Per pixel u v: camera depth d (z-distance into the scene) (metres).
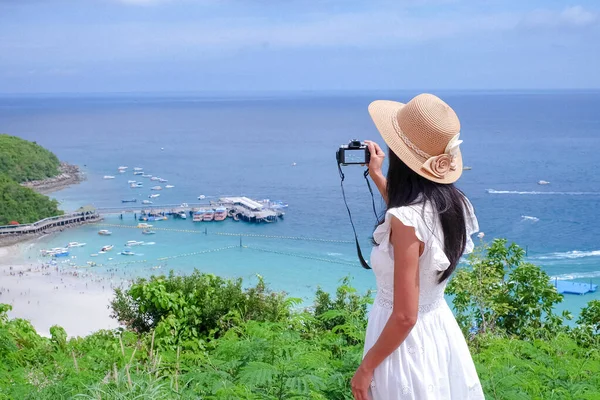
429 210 2.57
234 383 4.23
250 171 191.62
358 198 136.12
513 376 4.31
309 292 62.19
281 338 4.82
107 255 84.81
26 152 175.25
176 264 78.81
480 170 170.00
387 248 2.65
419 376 2.64
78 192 156.38
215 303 10.62
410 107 2.68
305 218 113.31
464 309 9.84
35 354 7.57
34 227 100.31
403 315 2.54
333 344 5.37
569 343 5.84
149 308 11.15
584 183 147.00
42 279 71.06
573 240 89.62
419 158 2.62
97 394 3.92
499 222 103.94
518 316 10.17
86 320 55.31
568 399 4.25
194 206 125.75
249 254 83.25
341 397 4.09
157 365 4.97
